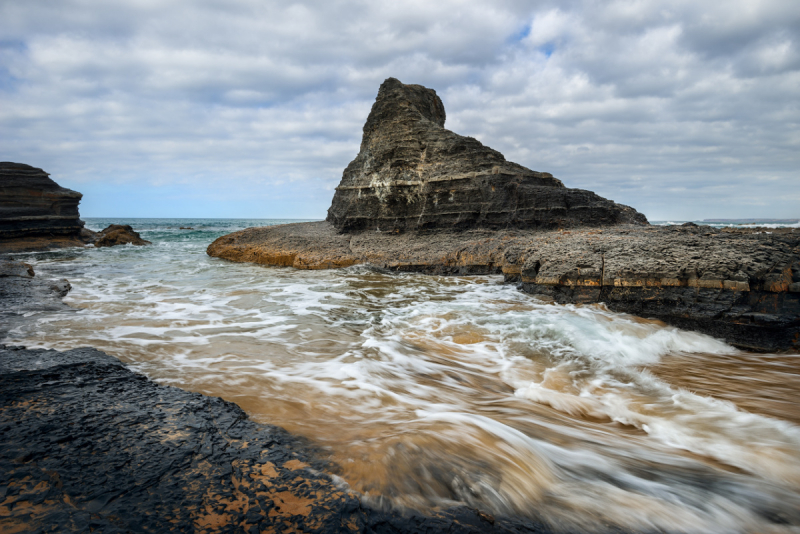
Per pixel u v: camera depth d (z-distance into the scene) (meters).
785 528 2.44
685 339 6.91
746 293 6.93
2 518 1.86
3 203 24.27
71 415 3.04
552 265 9.63
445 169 18.94
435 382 4.87
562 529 2.21
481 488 2.48
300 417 3.50
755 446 3.49
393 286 12.01
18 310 7.47
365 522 2.04
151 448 2.63
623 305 8.23
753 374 5.50
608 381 5.12
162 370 4.72
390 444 2.90
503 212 17.30
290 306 9.06
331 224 24.77
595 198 17.83
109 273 14.22
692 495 2.71
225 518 1.99
